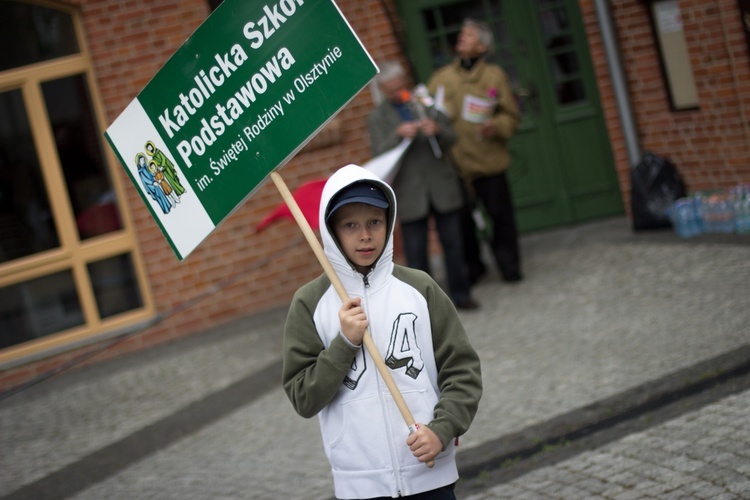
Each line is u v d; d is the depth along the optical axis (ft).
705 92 28.76
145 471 19.72
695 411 16.37
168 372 26.96
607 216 32.86
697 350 19.24
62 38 30.25
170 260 30.91
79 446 22.34
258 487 17.48
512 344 22.59
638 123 31.40
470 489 15.65
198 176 10.63
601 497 14.07
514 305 25.62
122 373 28.02
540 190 32.96
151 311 30.91
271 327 29.19
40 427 24.57
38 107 30.14
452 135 25.30
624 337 21.16
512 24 32.32
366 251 9.68
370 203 9.46
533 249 31.14
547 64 32.40
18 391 28.45
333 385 9.53
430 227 33.09
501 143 27.25
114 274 30.86
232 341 28.60
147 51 30.35
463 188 27.22
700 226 28.17
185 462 19.77
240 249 31.27
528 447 16.81
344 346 9.44
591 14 31.45
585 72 32.27
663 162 30.12
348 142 31.65
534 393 19.25
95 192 30.68
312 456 18.60
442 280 29.91
